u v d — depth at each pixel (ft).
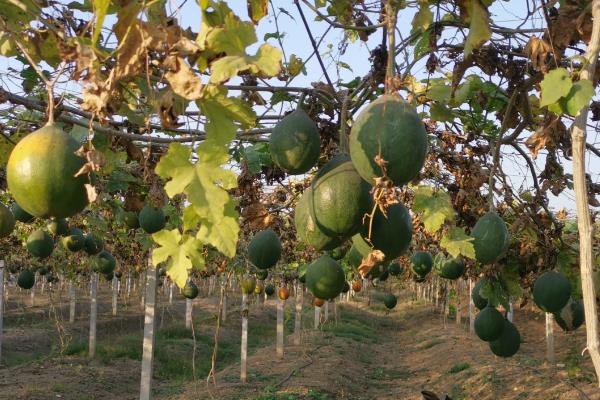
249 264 40.01
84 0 11.07
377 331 92.27
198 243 8.80
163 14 8.16
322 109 13.80
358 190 9.27
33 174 8.02
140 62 7.35
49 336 71.67
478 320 17.48
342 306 113.19
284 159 10.21
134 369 55.62
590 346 7.23
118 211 25.90
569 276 18.54
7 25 9.40
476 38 9.95
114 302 91.66
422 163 8.52
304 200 9.93
